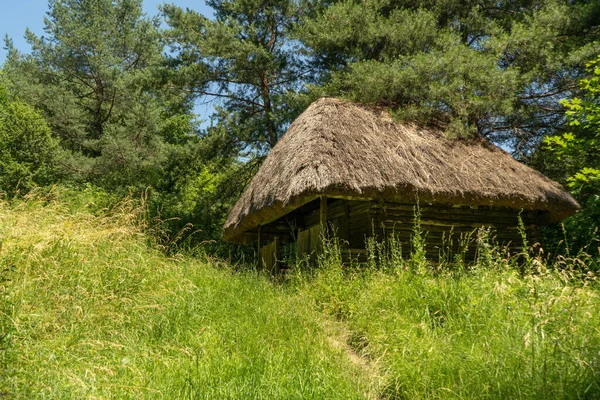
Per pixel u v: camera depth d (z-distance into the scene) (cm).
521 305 473
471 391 364
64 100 2233
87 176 2047
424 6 1522
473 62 1155
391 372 423
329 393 388
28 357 360
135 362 416
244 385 383
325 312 608
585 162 1127
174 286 585
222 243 1686
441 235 941
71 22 2359
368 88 1160
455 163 945
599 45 1189
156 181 2047
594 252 955
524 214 1009
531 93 1338
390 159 878
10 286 424
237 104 1820
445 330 487
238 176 1855
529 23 1341
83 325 440
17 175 1756
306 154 838
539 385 340
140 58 2514
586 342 376
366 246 888
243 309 567
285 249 1455
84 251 543
